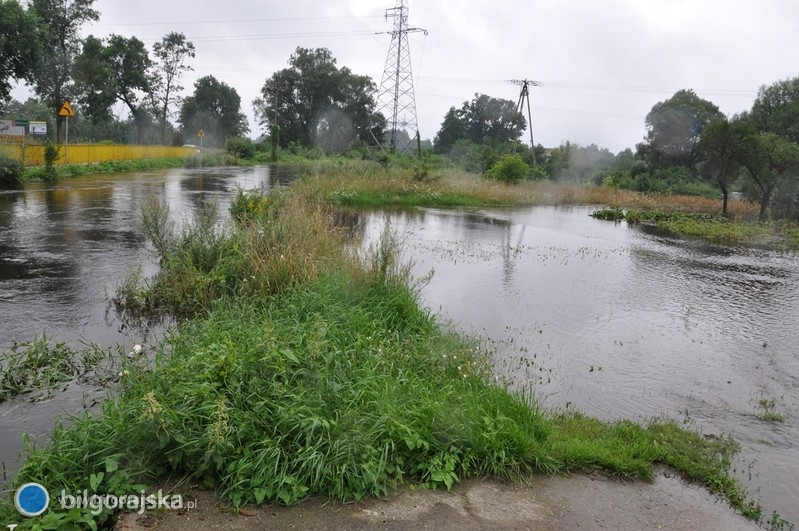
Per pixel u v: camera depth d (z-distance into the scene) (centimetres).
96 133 6519
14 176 1927
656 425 456
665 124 4631
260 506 313
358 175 2255
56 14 3534
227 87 7444
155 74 5422
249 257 720
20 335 564
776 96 4366
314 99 7288
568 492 356
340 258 723
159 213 874
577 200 2812
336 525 303
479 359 542
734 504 360
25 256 883
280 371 382
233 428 334
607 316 778
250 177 2917
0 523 280
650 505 350
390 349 499
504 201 2430
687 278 1078
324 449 343
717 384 562
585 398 509
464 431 378
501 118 7400
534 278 984
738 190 3600
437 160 4478
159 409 320
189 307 661
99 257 897
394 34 4688
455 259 1107
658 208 2752
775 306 889
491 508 331
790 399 536
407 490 340
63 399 446
